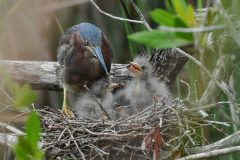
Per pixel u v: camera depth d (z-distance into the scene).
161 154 9.68
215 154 8.65
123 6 11.76
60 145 9.62
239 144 9.98
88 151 9.70
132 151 9.62
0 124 9.56
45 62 12.67
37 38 14.23
